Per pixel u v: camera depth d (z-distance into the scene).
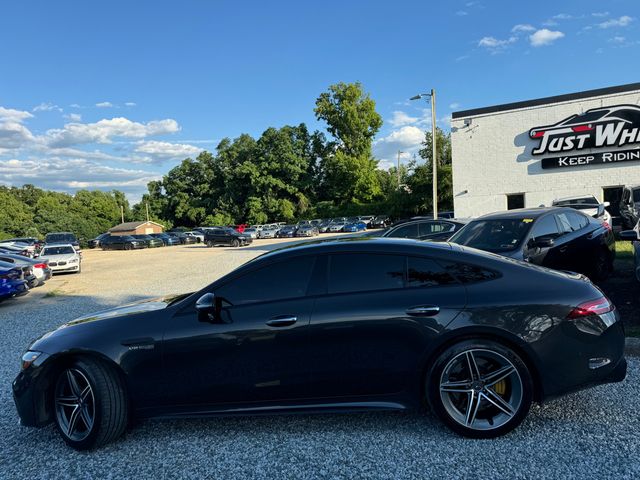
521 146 22.53
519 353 3.23
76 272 21.05
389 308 3.29
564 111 21.47
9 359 6.23
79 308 10.38
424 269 3.42
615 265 9.71
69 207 92.38
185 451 3.38
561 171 21.78
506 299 3.23
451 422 3.25
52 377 3.62
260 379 3.38
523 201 22.70
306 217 71.81
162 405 3.47
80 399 3.50
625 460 2.91
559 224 7.72
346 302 3.36
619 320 3.38
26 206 84.00
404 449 3.19
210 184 88.69
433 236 11.30
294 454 3.23
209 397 3.43
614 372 3.25
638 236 6.61
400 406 3.32
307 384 3.36
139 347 3.44
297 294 3.46
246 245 39.38
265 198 77.06
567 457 2.98
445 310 3.24
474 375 3.26
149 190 103.94
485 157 23.33
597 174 21.11
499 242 7.12
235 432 3.62
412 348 3.26
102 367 3.44
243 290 3.52
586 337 3.20
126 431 3.77
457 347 3.22
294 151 79.31
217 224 78.19
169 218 92.75
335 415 3.81
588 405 3.72
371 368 3.30
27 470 3.25
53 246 21.17
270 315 3.39
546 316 3.19
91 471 3.19
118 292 12.79
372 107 71.56
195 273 17.00
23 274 11.21
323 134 81.25
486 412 3.30
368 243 3.60
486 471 2.87
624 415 3.51
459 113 23.73
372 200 69.88
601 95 20.67
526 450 3.09
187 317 3.50
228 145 87.88
